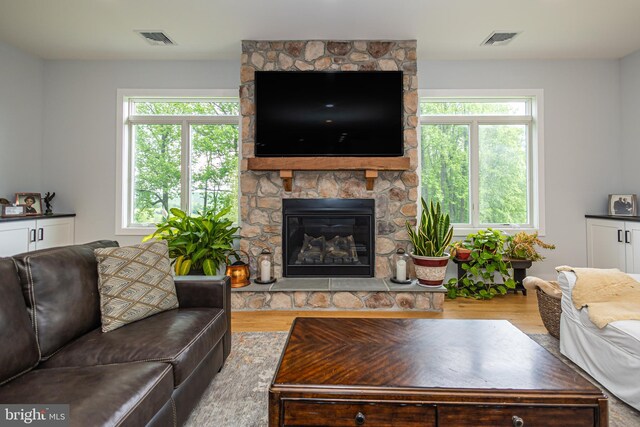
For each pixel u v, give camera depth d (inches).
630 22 116.6
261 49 131.4
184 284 78.4
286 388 44.1
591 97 146.2
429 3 106.0
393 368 48.4
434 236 123.6
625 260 127.0
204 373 66.3
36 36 125.3
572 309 80.8
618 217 131.5
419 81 147.1
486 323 66.3
